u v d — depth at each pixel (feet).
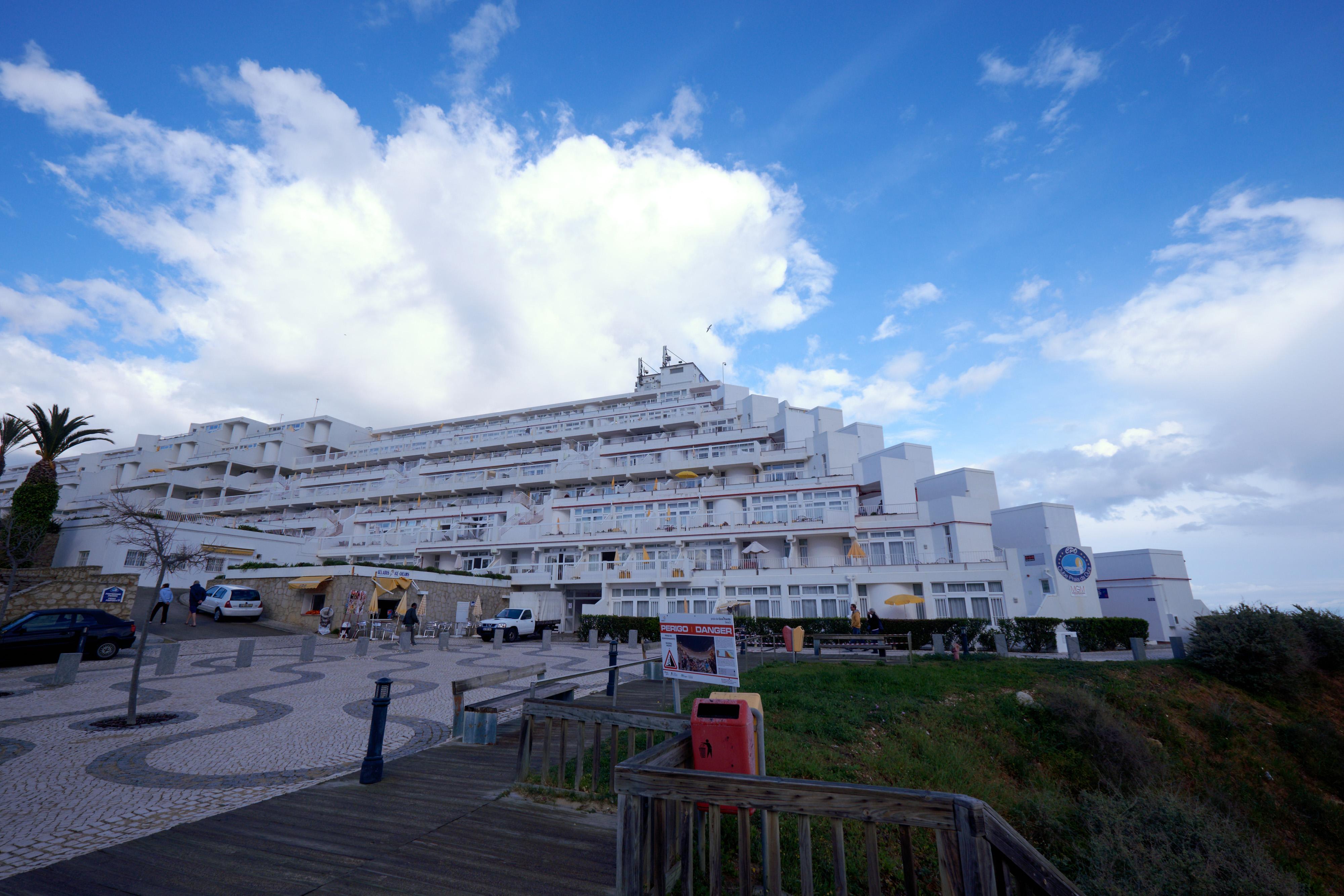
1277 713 56.80
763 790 11.51
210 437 234.38
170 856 16.02
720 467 144.87
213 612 93.56
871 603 105.19
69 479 237.04
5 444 95.96
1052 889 9.04
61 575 72.13
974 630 87.35
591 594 135.85
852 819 10.76
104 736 30.27
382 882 14.56
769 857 11.57
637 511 139.85
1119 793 30.45
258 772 24.34
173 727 32.32
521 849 16.40
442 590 111.86
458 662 64.64
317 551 148.15
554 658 70.79
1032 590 104.53
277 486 195.62
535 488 171.63
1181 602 114.42
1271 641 60.80
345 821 18.44
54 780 23.21
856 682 49.52
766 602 112.27
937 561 110.11
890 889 18.84
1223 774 48.75
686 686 47.37
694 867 16.06
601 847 16.57
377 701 22.66
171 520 120.37
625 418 179.52
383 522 168.55
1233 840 25.26
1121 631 86.38
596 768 20.26
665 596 120.78
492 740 28.17
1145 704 53.31
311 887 14.32
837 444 134.82
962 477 124.98
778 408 161.27
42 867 15.40
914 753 34.55
